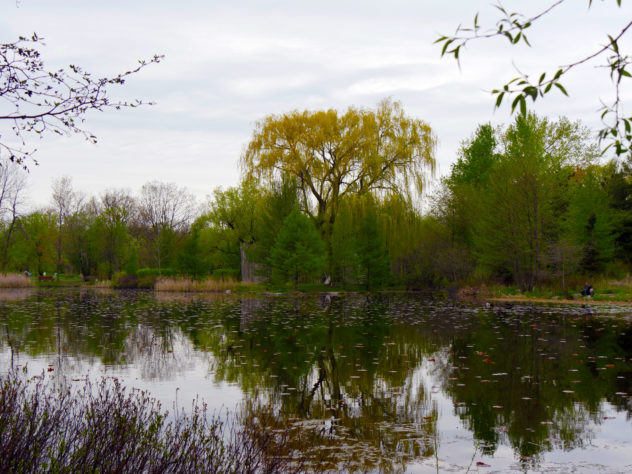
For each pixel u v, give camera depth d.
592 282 31.42
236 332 15.48
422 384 8.75
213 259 53.09
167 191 64.88
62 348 12.39
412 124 34.72
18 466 3.82
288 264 36.03
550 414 6.99
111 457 4.02
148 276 51.75
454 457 5.39
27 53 4.43
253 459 4.59
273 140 35.12
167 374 9.48
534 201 30.77
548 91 2.80
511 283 36.59
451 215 42.19
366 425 6.50
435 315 20.66
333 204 36.53
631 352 11.70
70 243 65.00
